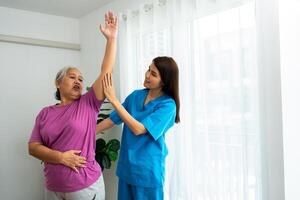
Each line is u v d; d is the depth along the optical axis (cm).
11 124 271
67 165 146
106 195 273
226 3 169
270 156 150
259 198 156
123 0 252
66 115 151
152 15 218
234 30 167
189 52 190
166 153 168
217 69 175
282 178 145
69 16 307
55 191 153
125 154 164
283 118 145
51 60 297
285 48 148
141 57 226
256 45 156
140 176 156
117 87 260
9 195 269
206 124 179
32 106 284
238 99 166
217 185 174
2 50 267
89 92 158
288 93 147
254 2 157
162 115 153
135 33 235
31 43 280
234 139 167
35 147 152
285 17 148
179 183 191
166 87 163
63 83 159
